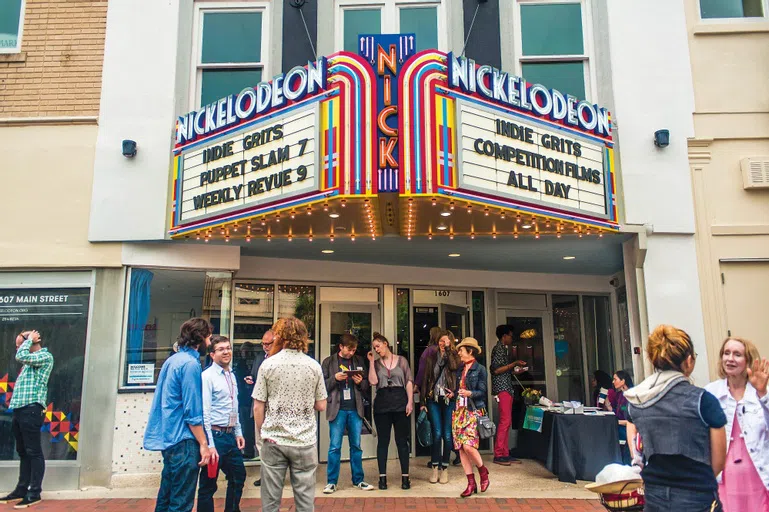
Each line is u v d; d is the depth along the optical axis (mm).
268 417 4383
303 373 4461
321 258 8680
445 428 7270
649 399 3201
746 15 7973
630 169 7438
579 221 6633
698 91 7656
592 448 7191
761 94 7645
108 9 7930
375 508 6082
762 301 7277
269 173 6207
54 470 6938
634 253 7340
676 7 7844
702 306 7242
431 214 6148
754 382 3855
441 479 7188
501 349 8609
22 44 7898
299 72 6098
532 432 8500
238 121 6598
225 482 7266
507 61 7820
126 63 7785
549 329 10039
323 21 7887
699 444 3041
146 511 6066
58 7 7988
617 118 7555
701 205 7441
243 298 8516
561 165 6562
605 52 7746
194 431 4469
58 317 7336
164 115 7629
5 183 7523
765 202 7457
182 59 7789
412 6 8094
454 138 5758
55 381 7184
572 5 8133
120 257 7395
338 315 9008
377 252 8219
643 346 7215
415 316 9336
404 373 7031
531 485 7082
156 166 7500
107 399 7117
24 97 7746
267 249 7992
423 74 5734
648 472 3164
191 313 7625
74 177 7531
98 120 7633
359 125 5676
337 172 5617
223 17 8094
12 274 7426
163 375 4641
